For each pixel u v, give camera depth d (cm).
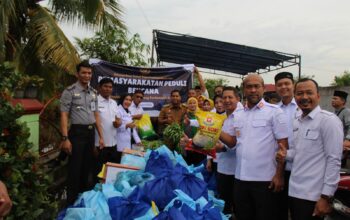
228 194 483
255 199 378
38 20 787
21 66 815
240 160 388
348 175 482
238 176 389
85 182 507
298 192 329
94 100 515
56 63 767
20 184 278
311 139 323
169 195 378
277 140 372
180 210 334
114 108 579
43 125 547
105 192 386
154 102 788
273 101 605
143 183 398
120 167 459
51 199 391
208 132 436
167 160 427
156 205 377
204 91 821
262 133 377
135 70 780
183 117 662
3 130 276
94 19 893
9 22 785
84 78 499
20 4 767
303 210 325
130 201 361
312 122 325
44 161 515
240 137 390
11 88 284
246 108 392
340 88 1408
